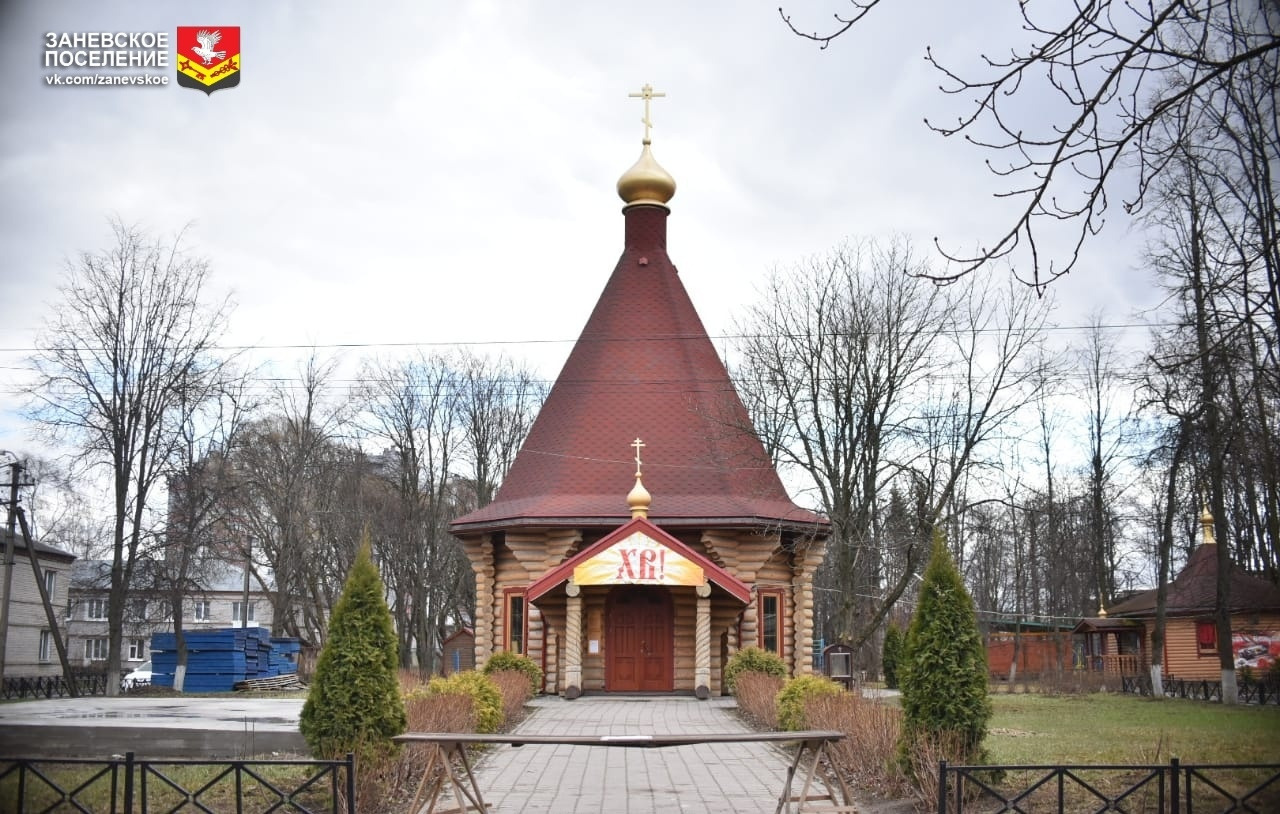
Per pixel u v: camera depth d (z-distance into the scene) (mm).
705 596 31109
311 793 13781
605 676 33438
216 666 42531
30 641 56750
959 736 14430
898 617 56125
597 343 37500
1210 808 13734
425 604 57625
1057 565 62156
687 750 19891
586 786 15812
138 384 40969
